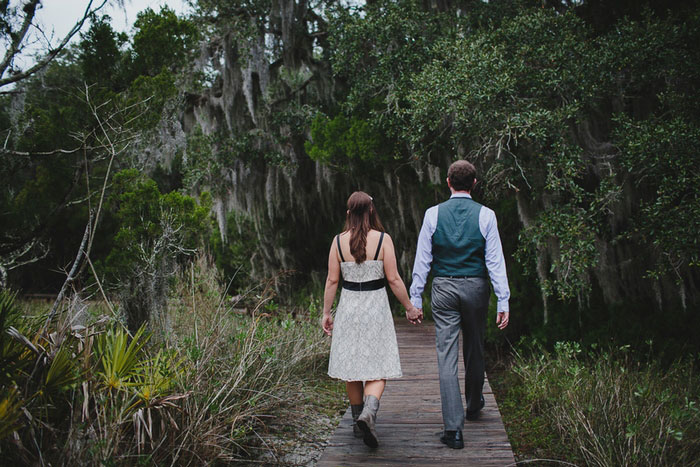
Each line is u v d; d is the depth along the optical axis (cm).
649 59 630
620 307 751
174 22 535
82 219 839
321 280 1182
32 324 351
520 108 625
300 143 1104
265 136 1044
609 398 443
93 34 516
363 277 305
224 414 374
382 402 421
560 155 602
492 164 689
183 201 477
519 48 655
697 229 545
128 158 559
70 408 303
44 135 505
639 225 652
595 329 759
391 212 1067
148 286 450
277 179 1075
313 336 661
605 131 744
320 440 417
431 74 670
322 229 1247
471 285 301
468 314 306
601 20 788
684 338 695
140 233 449
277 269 1238
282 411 450
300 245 1248
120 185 478
